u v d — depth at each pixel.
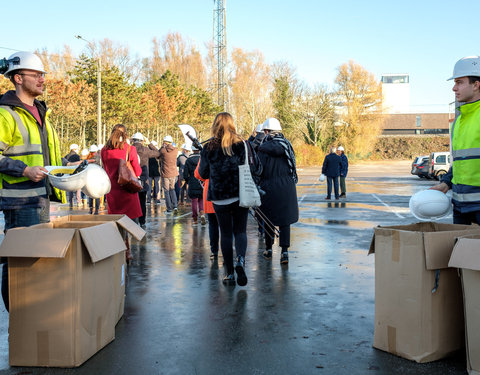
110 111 36.69
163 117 48.75
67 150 35.94
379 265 3.45
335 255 6.90
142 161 12.35
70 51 56.34
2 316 4.29
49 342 3.18
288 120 65.00
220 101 69.81
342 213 12.35
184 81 75.69
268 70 70.56
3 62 3.88
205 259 6.74
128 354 3.42
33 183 3.84
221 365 3.23
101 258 3.22
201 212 10.36
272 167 6.29
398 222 10.55
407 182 27.95
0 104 3.78
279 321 4.10
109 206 6.43
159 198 17.95
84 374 3.09
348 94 68.75
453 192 3.94
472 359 2.98
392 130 103.44
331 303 4.59
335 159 16.61
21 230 3.14
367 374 3.06
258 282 5.41
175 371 3.14
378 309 3.46
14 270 3.19
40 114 4.07
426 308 3.19
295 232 9.09
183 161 15.22
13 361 3.21
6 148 3.76
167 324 4.04
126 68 59.81
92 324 3.37
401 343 3.30
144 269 6.12
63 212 13.09
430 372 3.07
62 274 3.15
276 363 3.25
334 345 3.56
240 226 5.29
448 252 3.19
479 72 3.69
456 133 3.88
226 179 5.09
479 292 2.92
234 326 3.98
